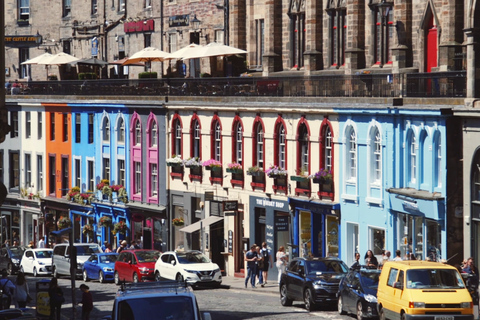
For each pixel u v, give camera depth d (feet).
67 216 295.28
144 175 261.24
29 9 343.46
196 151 241.35
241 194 224.12
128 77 306.76
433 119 167.84
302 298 154.30
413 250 174.29
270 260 212.84
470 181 162.40
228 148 228.02
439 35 186.70
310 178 199.00
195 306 95.96
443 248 165.48
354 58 209.26
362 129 186.80
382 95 183.01
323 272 154.20
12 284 159.84
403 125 176.86
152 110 256.32
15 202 321.73
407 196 172.04
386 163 180.65
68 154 296.10
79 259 231.91
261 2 245.86
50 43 336.08
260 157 218.38
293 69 233.55
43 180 308.40
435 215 165.37
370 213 184.96
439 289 124.98
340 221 193.57
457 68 181.47
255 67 248.93
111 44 310.45
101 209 278.87
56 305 145.48
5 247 268.21
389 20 203.41
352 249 192.03
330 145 197.06
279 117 210.38
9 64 352.08
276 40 238.27
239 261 226.79
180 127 246.88
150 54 254.06
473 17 163.94
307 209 201.98
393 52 196.75
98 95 281.74
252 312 152.76
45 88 308.40
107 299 186.70
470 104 162.71
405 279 126.52
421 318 123.34
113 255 224.94
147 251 211.41
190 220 243.60
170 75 266.36
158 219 255.91
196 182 240.53
